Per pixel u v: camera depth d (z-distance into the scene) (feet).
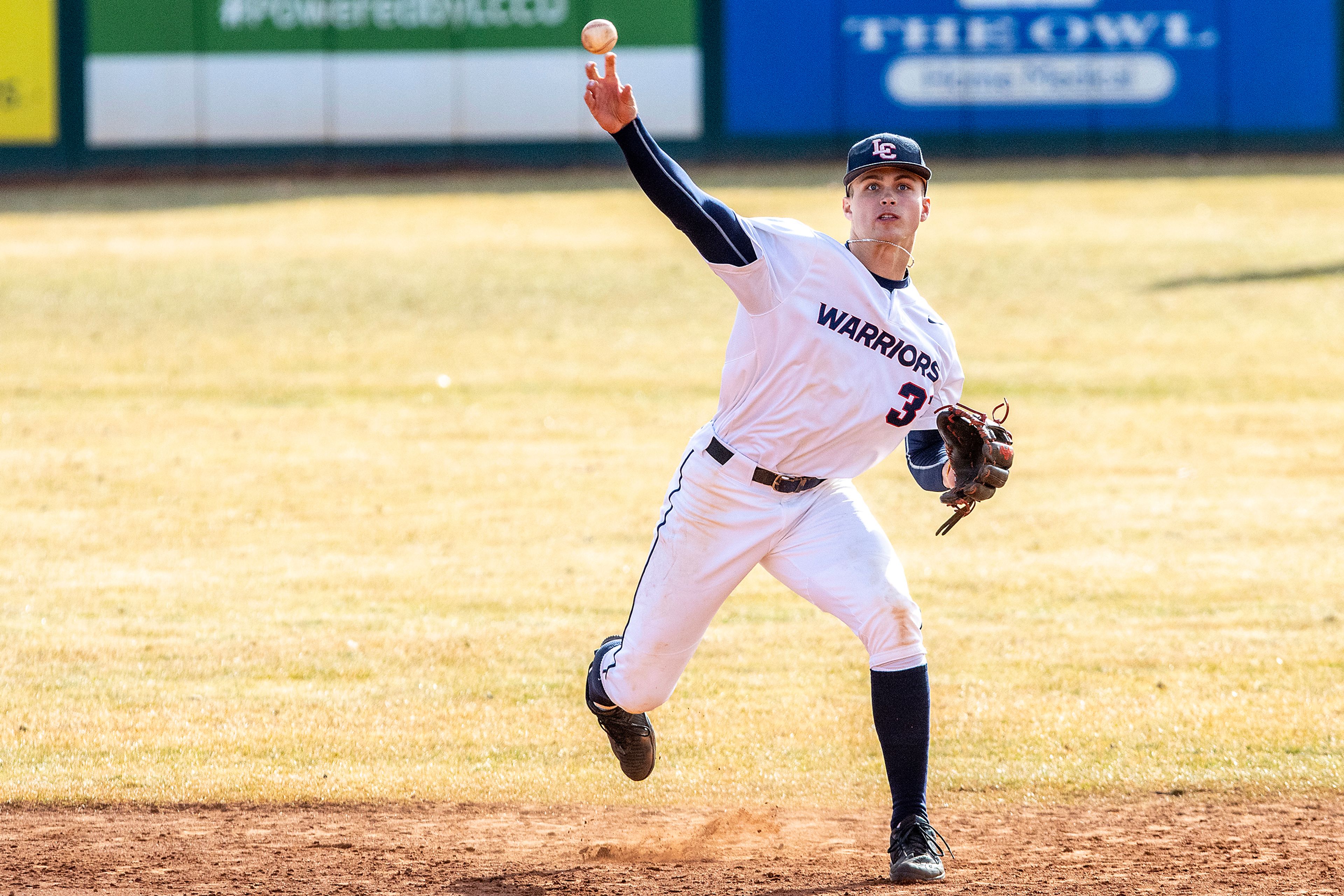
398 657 87.04
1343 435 152.56
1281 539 115.14
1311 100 313.12
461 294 237.66
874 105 318.04
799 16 315.78
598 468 141.69
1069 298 225.97
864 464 55.42
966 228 273.13
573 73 327.06
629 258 262.26
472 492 132.77
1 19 326.85
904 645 53.47
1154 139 317.63
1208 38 313.12
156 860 55.93
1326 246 252.83
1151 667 84.64
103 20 326.24
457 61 327.88
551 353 201.05
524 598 100.53
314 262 260.21
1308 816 61.52
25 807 62.44
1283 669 83.82
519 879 54.03
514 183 324.80
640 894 52.29
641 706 56.70
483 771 68.39
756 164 318.65
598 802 64.54
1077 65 316.81
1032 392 173.47
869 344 52.85
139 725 74.49
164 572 106.73
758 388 53.01
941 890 52.37
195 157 329.72
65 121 328.49
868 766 69.72
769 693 81.05
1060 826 60.75
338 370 191.01
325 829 60.23
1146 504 127.13
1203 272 239.50
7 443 150.71
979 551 112.68
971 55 317.63
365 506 127.54
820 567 54.08
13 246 273.95
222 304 231.50
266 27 327.47
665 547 55.01
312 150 329.72
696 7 316.40
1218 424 157.99
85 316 223.30
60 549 112.88
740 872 55.01
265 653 87.56
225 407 169.99
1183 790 65.21
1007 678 82.84
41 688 80.43
